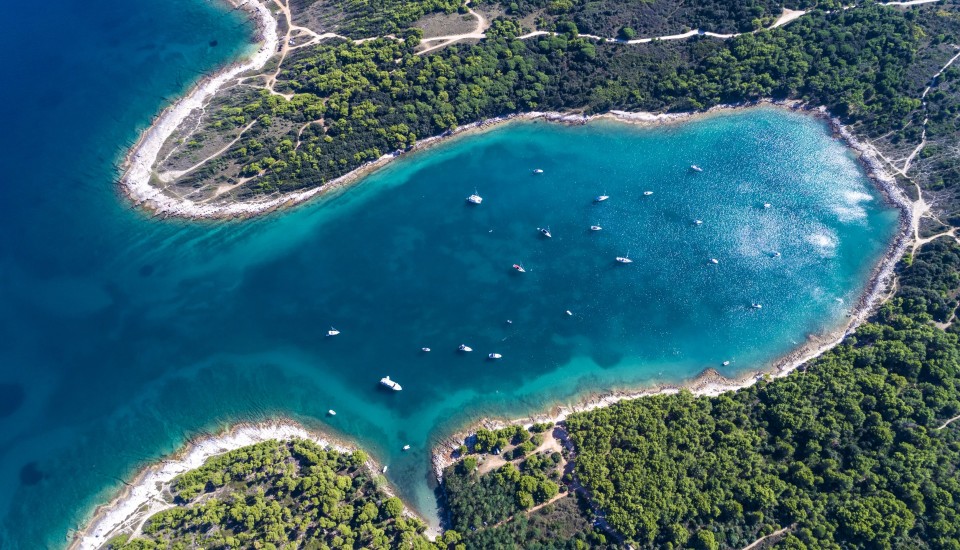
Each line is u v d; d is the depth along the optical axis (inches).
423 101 6456.7
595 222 6038.4
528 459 4537.4
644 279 5674.2
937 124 6186.0
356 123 6289.4
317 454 4628.4
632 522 4010.8
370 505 4318.4
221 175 6136.8
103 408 5078.7
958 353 4670.3
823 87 6530.5
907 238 5689.0
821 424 4426.7
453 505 4384.8
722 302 5506.9
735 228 5940.0
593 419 4682.6
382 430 4940.9
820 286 5551.2
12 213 6146.7
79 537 4441.4
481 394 5103.3
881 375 4677.7
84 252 5925.2
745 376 5137.8
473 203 6161.4
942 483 4008.4
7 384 5211.6
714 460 4276.6
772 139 6491.1
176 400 5108.3
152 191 6146.7
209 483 4461.1
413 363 5260.8
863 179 6161.4
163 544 4037.9
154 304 5639.8
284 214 6097.4
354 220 6107.3
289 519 4185.5
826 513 4005.9
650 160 6422.2
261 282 5748.0
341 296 5644.7
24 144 6560.0
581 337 5374.0
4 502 4648.1
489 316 5497.1
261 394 5132.9
